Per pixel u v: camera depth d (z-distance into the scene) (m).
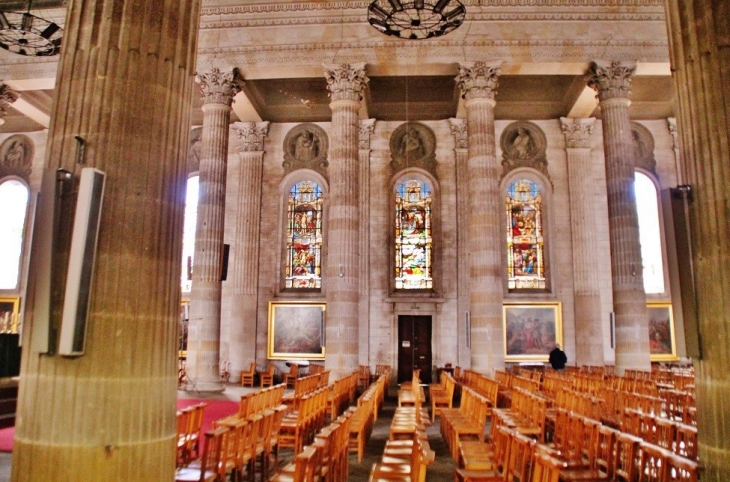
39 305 5.13
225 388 21.53
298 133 27.02
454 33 20.66
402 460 7.63
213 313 19.94
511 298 25.09
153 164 5.72
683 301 6.50
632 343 19.09
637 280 19.45
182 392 19.20
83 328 5.08
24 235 27.08
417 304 25.23
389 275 25.55
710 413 6.15
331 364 19.00
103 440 5.05
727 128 6.36
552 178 25.94
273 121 27.27
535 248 25.78
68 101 5.65
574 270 24.97
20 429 5.11
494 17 20.69
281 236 26.20
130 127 5.61
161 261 5.68
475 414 10.57
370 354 24.95
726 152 6.33
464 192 25.61
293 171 26.62
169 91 5.96
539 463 5.62
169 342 5.70
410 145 26.50
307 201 26.72
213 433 6.53
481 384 16.06
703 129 6.55
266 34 21.03
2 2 20.56
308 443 10.52
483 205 19.70
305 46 20.86
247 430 7.71
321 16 20.94
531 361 24.50
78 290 5.05
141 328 5.40
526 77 25.38
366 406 11.00
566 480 6.71
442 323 25.02
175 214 5.92
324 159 26.69
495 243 19.61
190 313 19.89
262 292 25.75
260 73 21.31
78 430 5.02
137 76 5.73
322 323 25.22
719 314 6.18
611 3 20.64
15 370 6.00
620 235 19.75
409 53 20.62
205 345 19.64
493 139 20.22
